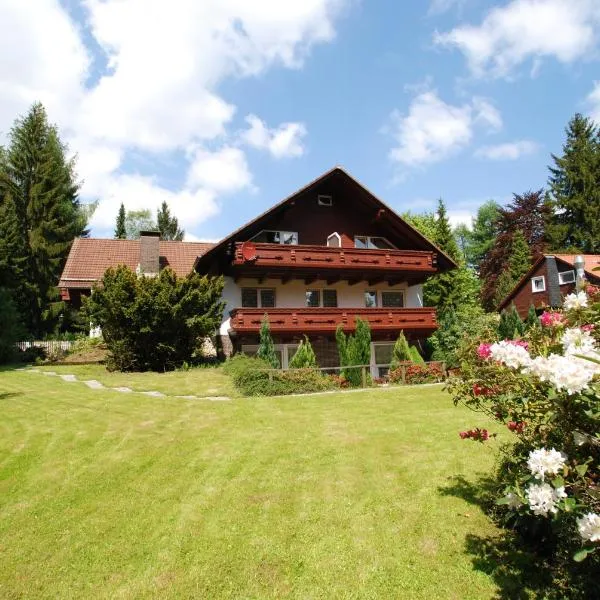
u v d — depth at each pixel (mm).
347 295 25531
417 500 6363
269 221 24109
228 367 18672
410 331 24422
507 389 4422
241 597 4605
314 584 4730
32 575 5082
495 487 6082
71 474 7805
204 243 31328
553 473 3453
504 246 49219
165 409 12586
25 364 23750
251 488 7078
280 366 22984
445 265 26578
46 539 5785
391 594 4492
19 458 8570
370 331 21328
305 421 11125
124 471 7906
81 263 27234
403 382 18312
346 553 5223
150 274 25750
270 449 8914
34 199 35719
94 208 41500
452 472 7262
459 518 5777
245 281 23672
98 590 4805
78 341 27391
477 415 11023
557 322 4355
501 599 4297
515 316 24891
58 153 38875
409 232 25656
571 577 4324
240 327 21234
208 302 20656
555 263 33281
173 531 5891
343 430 10156
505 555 4926
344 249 23469
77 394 14805
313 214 25109
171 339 20219
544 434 4141
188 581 4887
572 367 3363
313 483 7176
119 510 6496
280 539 5594
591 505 3539
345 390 16703
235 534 5762
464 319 26234
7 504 6754
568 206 45125
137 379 17656
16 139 37094
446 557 5008
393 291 26578
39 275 35438
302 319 22156
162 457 8578
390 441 9125
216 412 12242
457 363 5270
